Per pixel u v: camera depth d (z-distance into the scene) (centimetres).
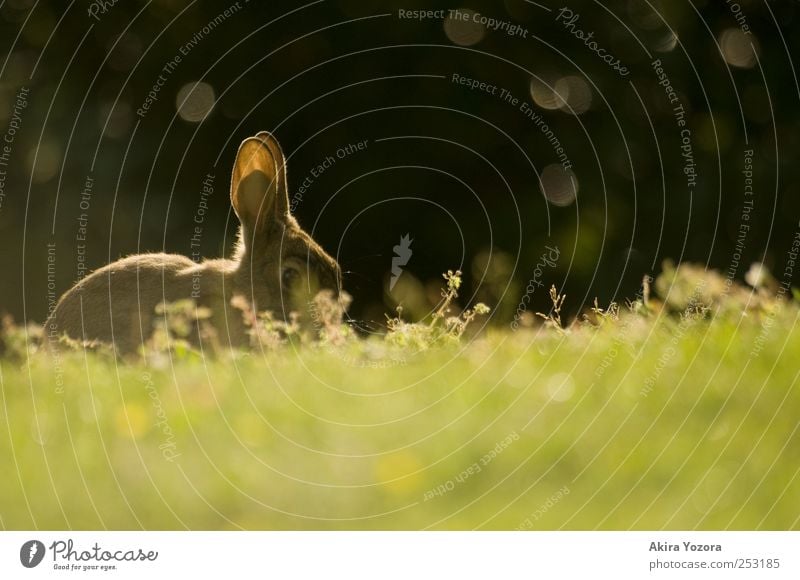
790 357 734
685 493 584
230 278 970
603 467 598
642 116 1808
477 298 1540
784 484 587
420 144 1833
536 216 1806
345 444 604
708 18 1820
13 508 570
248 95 1848
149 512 566
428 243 1823
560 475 595
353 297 1611
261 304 962
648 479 592
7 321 946
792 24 1820
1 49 1900
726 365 727
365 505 570
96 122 1842
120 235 1800
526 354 793
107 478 577
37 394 719
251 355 818
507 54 1822
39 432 633
